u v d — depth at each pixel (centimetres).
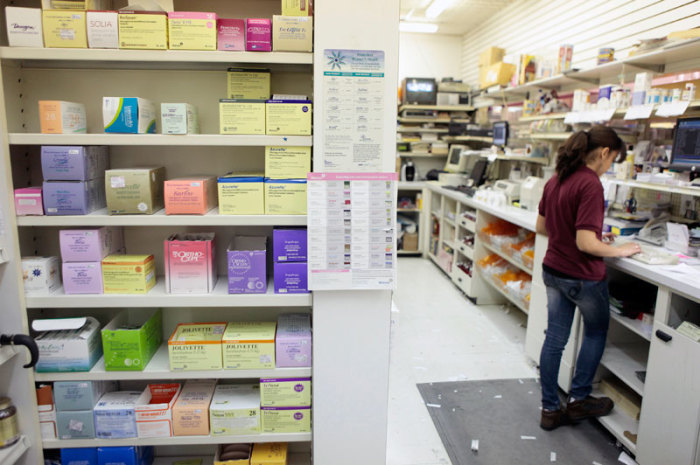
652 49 262
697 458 177
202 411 180
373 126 165
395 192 169
